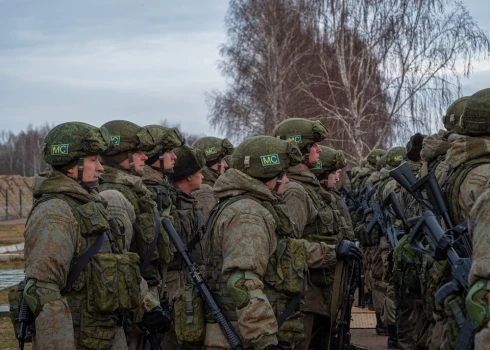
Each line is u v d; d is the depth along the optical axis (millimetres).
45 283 4508
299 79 32500
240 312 4730
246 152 5164
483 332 3600
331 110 30328
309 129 6938
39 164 110062
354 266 6734
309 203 6594
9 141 117500
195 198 7402
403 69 27625
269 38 33656
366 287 11500
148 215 6121
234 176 5074
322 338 6797
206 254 5105
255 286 4734
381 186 10250
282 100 33219
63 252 4555
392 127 28109
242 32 34562
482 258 3662
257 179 5160
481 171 4816
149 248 6102
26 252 4629
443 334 5262
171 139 7055
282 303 5004
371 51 28156
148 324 5418
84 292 4715
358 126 28234
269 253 4941
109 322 4781
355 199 13656
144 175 6973
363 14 28453
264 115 34094
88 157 4891
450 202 4949
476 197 4773
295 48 32906
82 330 4688
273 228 4953
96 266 4711
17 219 46938
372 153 15000
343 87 28859
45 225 4566
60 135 4840
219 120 35281
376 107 28406
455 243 4484
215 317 4988
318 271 6504
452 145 5023
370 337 10250
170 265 6672
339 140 28531
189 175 7254
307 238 6727
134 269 4891
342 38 28672
